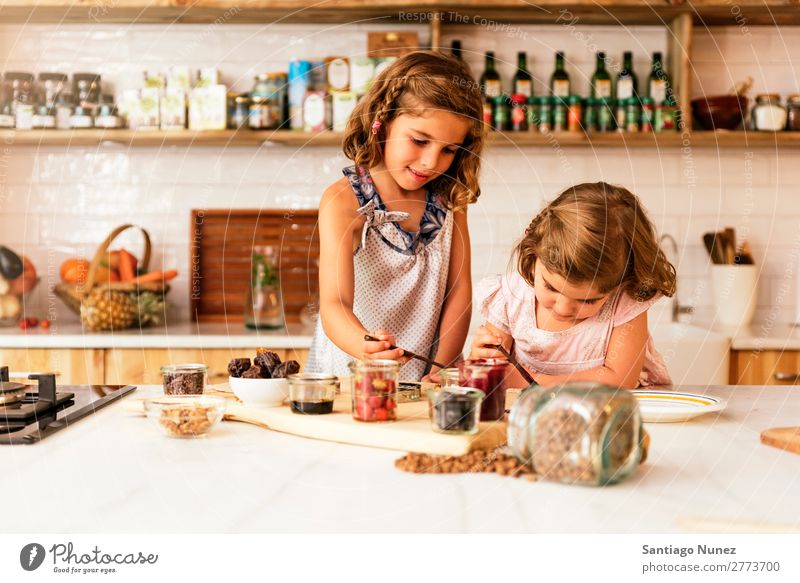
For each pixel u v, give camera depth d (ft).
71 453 3.87
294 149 11.25
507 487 3.28
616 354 6.17
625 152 11.14
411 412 4.54
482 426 4.04
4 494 3.19
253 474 3.49
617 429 3.28
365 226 6.58
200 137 10.45
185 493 3.21
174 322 11.10
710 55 11.19
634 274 6.09
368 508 3.01
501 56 11.03
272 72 11.16
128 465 3.63
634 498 3.14
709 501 3.11
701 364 9.70
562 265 5.58
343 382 5.68
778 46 11.16
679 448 4.00
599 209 5.71
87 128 10.54
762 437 4.13
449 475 3.48
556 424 3.33
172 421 4.18
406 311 6.76
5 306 10.34
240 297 11.25
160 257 11.35
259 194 11.28
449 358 6.73
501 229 11.14
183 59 11.21
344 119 10.30
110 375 9.57
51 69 11.20
